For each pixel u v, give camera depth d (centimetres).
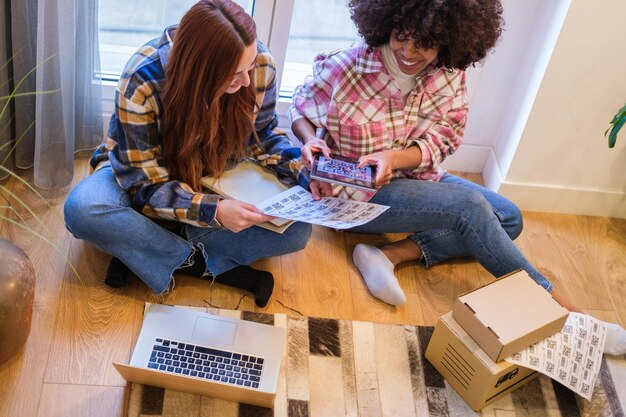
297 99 213
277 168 200
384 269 211
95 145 235
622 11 209
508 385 187
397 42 182
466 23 173
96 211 185
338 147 206
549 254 239
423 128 207
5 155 219
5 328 164
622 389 198
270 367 180
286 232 197
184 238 197
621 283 234
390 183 208
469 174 262
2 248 165
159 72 173
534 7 226
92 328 188
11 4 195
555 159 242
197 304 199
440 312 213
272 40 232
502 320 177
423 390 189
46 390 173
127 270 200
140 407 173
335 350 194
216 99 169
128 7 219
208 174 193
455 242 220
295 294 208
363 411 183
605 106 228
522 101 237
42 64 196
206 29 158
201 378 166
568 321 192
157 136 183
